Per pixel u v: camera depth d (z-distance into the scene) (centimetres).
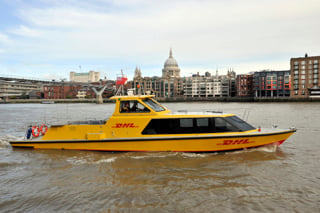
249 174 759
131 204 583
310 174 758
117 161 898
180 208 563
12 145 1091
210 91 13300
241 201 592
